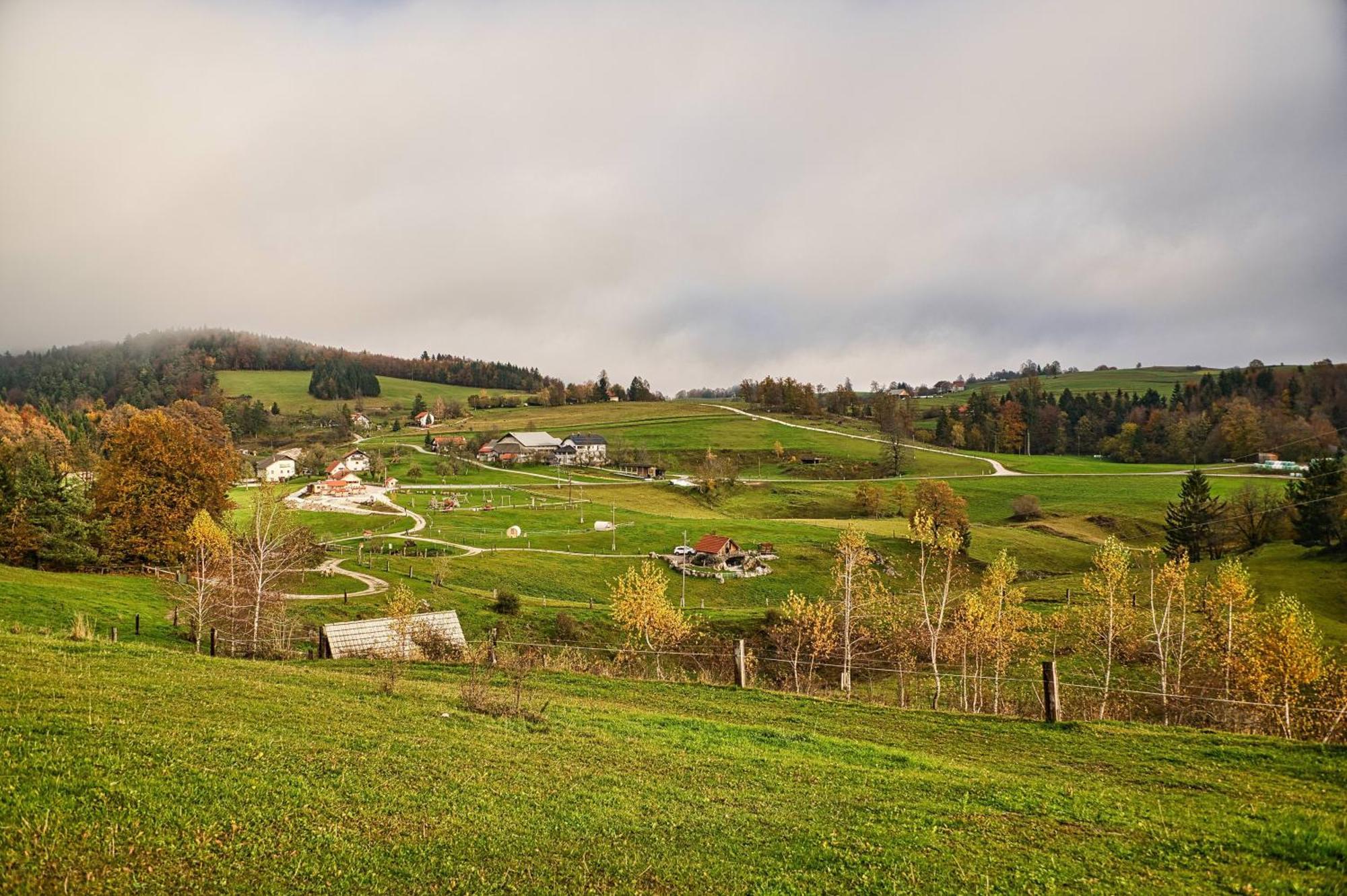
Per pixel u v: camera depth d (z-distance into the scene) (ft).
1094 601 271.90
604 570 365.61
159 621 173.88
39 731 44.78
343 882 33.45
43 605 160.56
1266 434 631.15
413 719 61.98
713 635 261.44
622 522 470.80
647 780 52.42
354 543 395.34
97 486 262.67
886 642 238.68
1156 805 52.29
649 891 36.04
